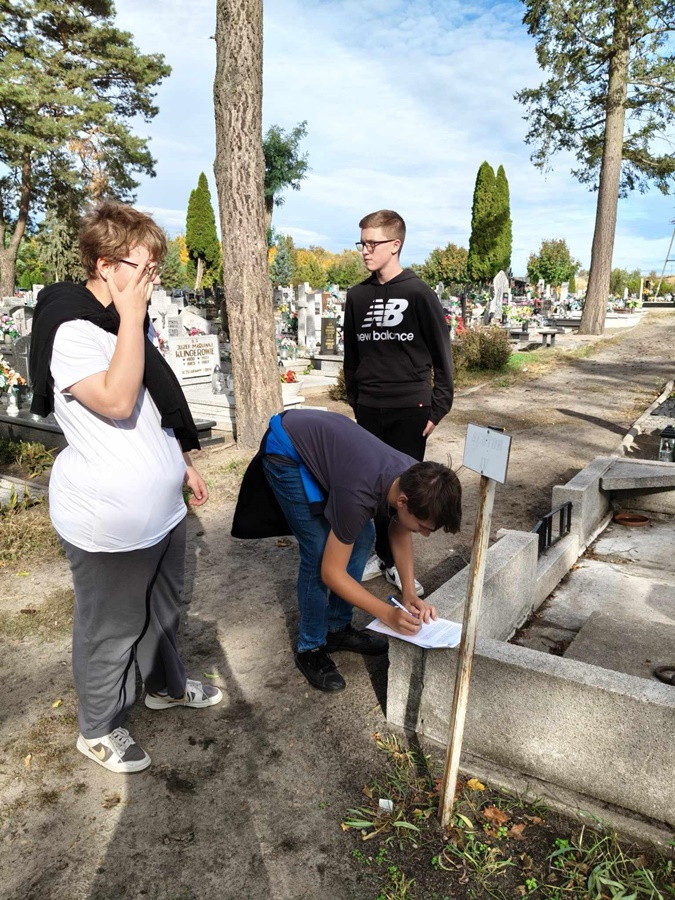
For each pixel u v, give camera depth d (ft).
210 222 130.82
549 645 10.88
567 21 55.77
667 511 16.61
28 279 149.48
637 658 9.93
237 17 20.17
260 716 8.65
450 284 137.80
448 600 9.00
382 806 7.01
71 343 5.99
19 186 86.58
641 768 6.54
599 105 60.85
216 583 12.92
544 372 44.68
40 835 6.73
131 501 6.43
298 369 45.21
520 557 10.95
